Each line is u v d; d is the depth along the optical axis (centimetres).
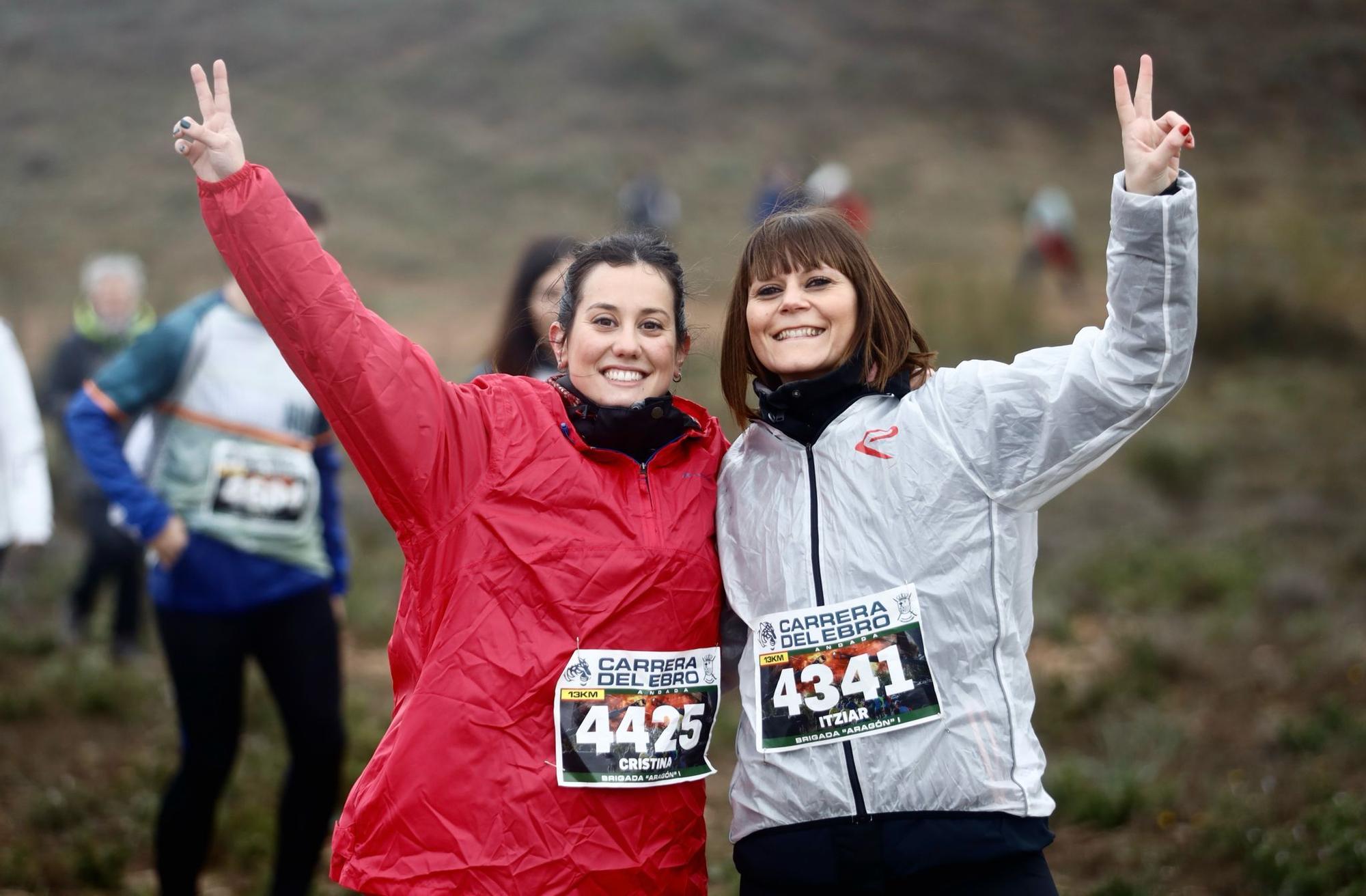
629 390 263
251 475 404
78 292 2261
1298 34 4194
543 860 238
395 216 2875
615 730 244
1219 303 1598
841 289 260
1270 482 1088
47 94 3681
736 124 3556
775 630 249
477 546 248
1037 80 3891
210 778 395
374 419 242
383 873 243
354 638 769
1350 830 438
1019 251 2525
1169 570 846
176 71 3881
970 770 236
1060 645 736
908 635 241
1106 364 236
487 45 4034
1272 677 646
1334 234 2202
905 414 251
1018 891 235
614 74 3825
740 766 254
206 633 396
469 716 242
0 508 432
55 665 661
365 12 4325
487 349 414
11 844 467
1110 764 547
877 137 3469
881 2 4397
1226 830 461
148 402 407
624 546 250
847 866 237
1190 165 3231
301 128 3469
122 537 688
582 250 278
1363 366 1516
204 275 2438
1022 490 244
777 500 255
